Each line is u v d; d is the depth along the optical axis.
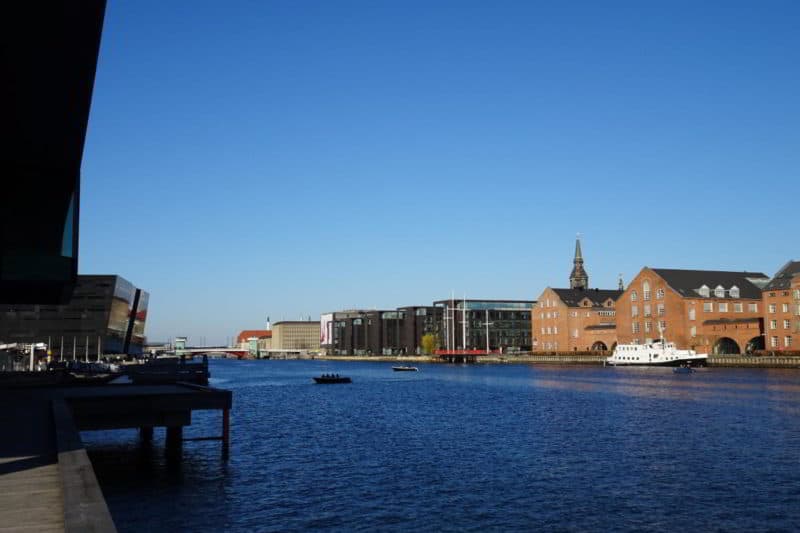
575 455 42.34
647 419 59.72
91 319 184.75
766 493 32.06
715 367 150.88
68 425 24.38
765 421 56.62
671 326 165.75
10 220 36.28
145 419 38.56
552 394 90.31
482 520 28.31
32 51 21.14
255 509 29.92
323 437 51.75
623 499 31.38
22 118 26.36
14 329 181.38
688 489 33.03
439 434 52.75
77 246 38.25
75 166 31.94
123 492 32.88
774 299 146.25
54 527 13.02
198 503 30.86
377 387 118.69
